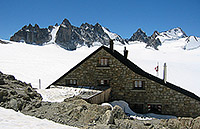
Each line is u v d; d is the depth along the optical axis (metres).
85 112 9.19
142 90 15.52
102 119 8.49
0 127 6.26
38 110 9.20
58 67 52.62
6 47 72.88
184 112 14.82
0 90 9.42
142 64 68.50
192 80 43.81
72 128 7.47
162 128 8.41
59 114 8.77
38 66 49.50
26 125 6.91
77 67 17.02
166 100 15.16
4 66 43.12
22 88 12.19
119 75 16.14
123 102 15.77
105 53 16.42
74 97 12.34
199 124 8.33
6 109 8.60
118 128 7.79
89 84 16.66
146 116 14.21
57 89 15.40
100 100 14.21
